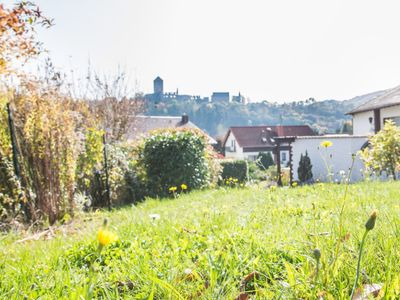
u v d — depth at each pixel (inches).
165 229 131.2
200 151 472.1
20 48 216.7
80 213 284.8
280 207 170.7
